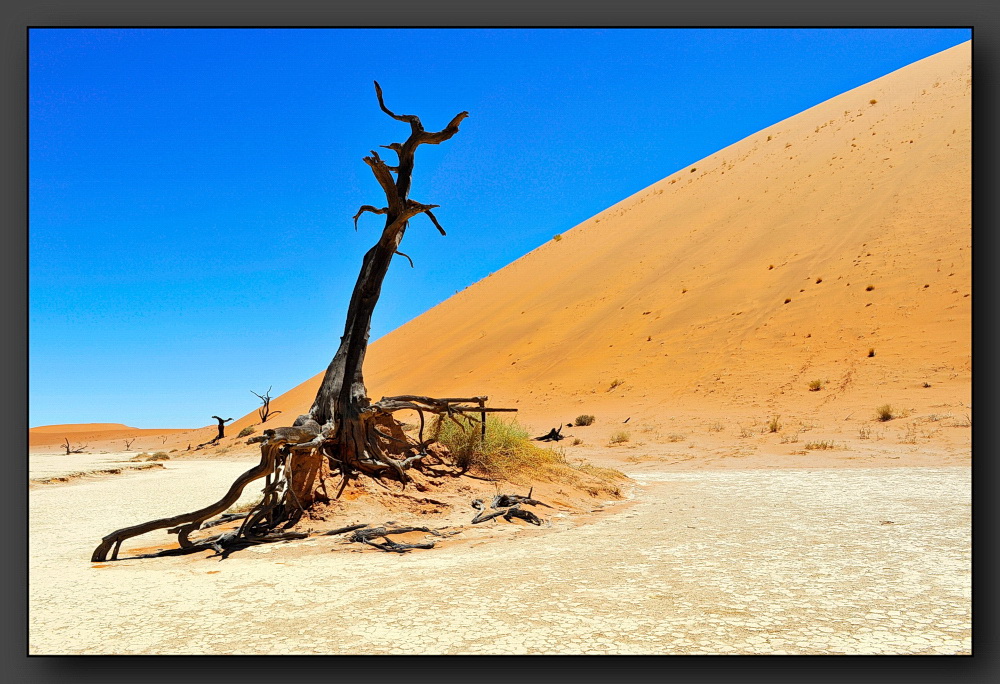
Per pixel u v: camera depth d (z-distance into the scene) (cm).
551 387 4044
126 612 550
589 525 972
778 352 3341
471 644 455
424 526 905
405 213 1075
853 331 3241
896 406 2508
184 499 1440
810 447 2144
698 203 5819
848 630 479
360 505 957
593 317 4809
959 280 3212
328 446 1035
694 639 461
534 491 1185
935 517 959
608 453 2439
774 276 4081
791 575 638
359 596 585
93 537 972
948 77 5797
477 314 6188
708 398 3153
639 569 671
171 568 727
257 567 717
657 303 4488
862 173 4731
